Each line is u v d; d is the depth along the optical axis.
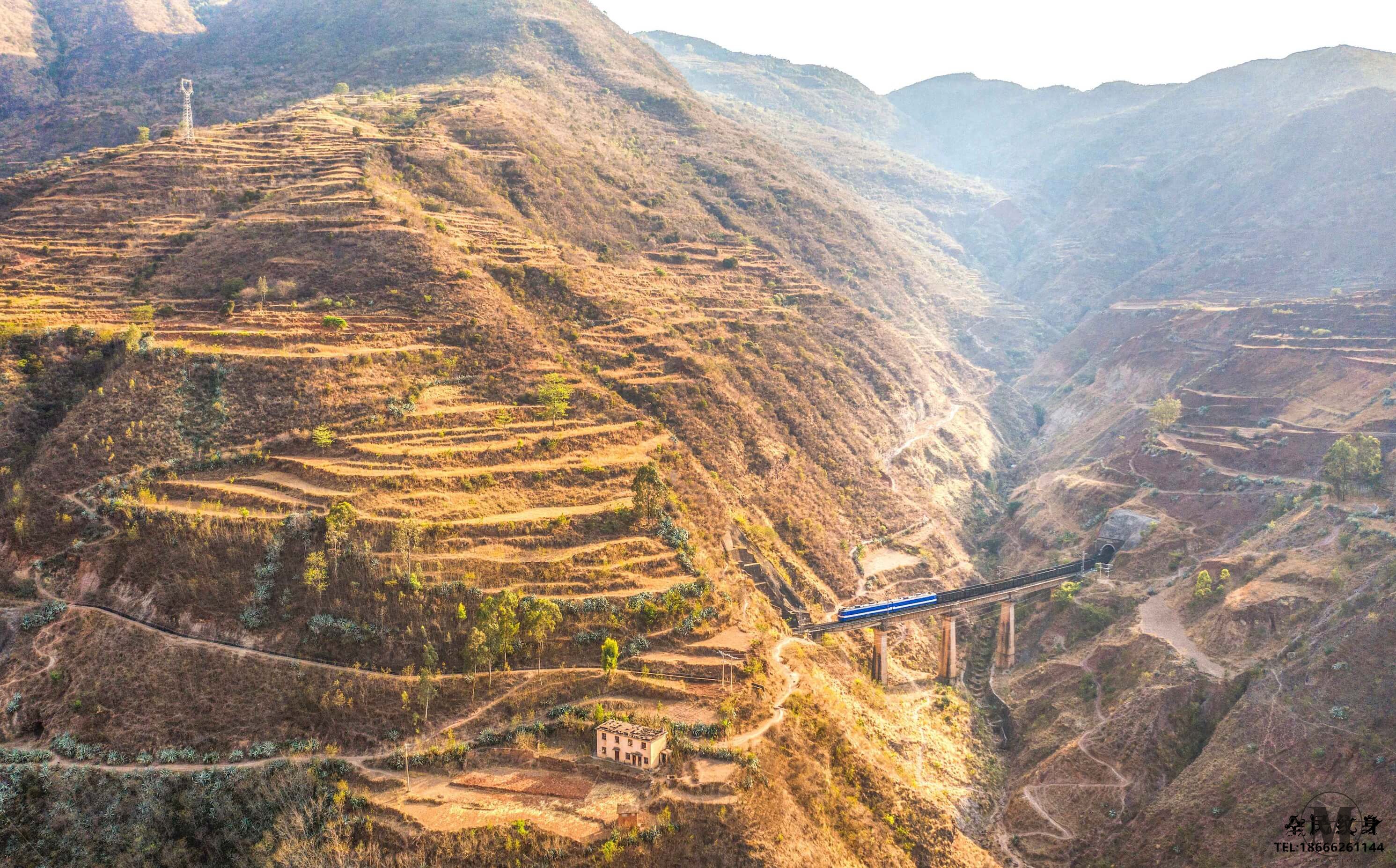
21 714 135.12
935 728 186.25
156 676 137.88
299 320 198.38
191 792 127.50
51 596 147.12
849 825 138.38
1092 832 157.25
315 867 119.25
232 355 181.00
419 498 161.88
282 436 172.62
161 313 196.12
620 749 132.38
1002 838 160.75
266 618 145.25
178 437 168.00
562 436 191.25
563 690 142.50
